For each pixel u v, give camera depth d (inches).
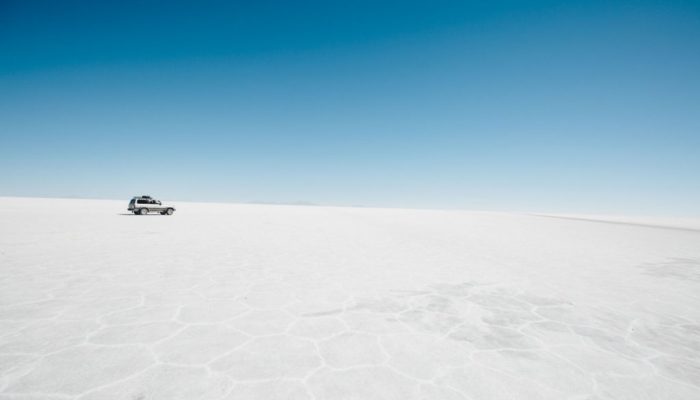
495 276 355.6
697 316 241.3
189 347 167.3
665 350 182.2
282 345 172.9
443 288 299.7
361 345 175.8
